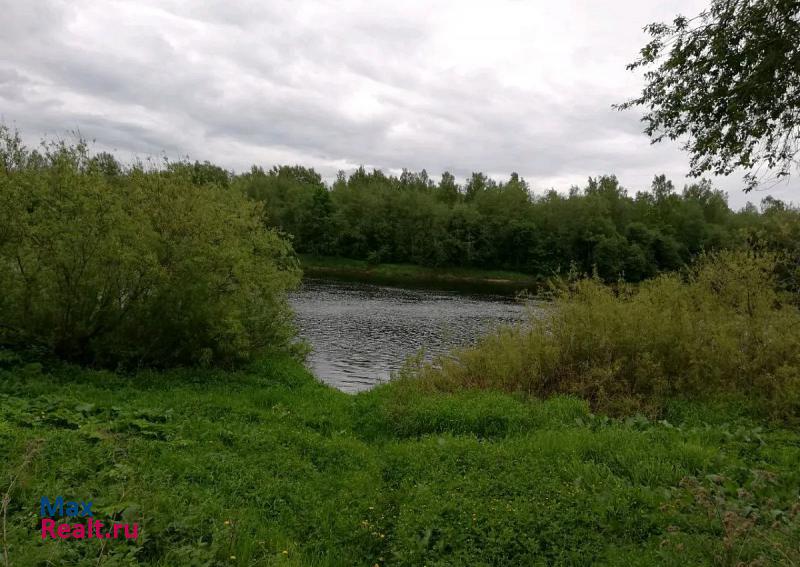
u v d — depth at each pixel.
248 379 12.01
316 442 8.06
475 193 91.38
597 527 5.38
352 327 25.27
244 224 12.38
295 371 13.50
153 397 9.43
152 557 4.34
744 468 6.68
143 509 4.77
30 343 10.72
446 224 71.81
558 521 5.38
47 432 6.37
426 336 23.33
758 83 5.96
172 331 11.52
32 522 4.35
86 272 10.10
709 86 6.59
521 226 70.50
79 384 9.55
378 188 82.19
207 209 11.39
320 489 6.59
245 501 5.85
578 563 4.81
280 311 14.54
